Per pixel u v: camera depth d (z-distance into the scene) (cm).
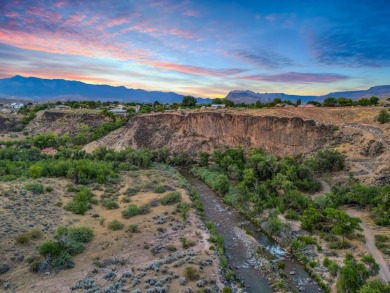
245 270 4719
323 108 12381
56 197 6712
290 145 10262
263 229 6166
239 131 11762
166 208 6681
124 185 8325
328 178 8106
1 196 6188
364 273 3797
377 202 6312
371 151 8525
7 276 3912
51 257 4331
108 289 3772
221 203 7781
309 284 4356
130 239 5197
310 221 5788
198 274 4222
